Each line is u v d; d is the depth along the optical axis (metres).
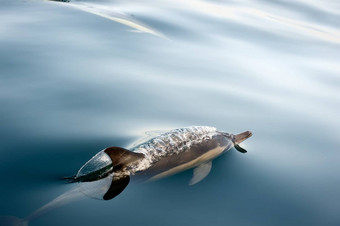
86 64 10.57
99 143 6.48
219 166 6.34
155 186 5.42
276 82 11.44
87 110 7.86
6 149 6.00
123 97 8.77
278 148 7.36
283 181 6.11
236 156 6.74
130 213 4.72
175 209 4.98
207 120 8.19
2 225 4.12
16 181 5.11
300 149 7.44
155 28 15.52
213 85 10.39
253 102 9.61
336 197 5.83
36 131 6.73
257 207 5.31
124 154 5.47
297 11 23.05
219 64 12.30
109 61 11.10
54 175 5.34
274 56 14.13
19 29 13.01
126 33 14.28
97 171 5.46
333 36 18.42
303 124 8.72
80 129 7.00
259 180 6.04
